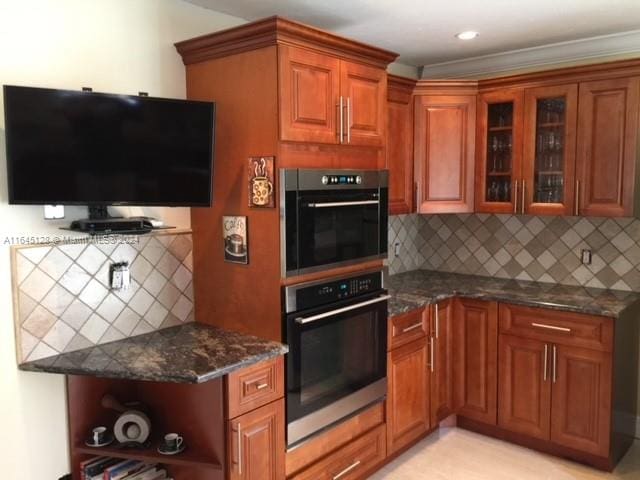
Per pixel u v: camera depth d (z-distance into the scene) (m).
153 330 2.47
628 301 3.00
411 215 4.05
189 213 2.59
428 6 2.62
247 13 2.70
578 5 2.63
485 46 3.41
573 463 3.03
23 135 1.88
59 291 2.15
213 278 2.53
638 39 3.13
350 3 2.56
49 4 2.07
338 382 2.55
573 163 3.12
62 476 2.22
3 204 1.99
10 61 1.97
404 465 3.01
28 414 2.10
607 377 2.85
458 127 3.48
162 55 2.45
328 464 2.53
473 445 3.24
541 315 3.04
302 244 2.31
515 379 3.18
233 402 2.05
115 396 2.33
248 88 2.27
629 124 2.93
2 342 2.01
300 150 2.32
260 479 2.19
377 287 2.76
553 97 3.17
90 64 2.21
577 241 3.45
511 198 3.38
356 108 2.54
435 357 3.24
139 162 2.12
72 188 2.00
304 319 2.32
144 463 2.29
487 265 3.84
